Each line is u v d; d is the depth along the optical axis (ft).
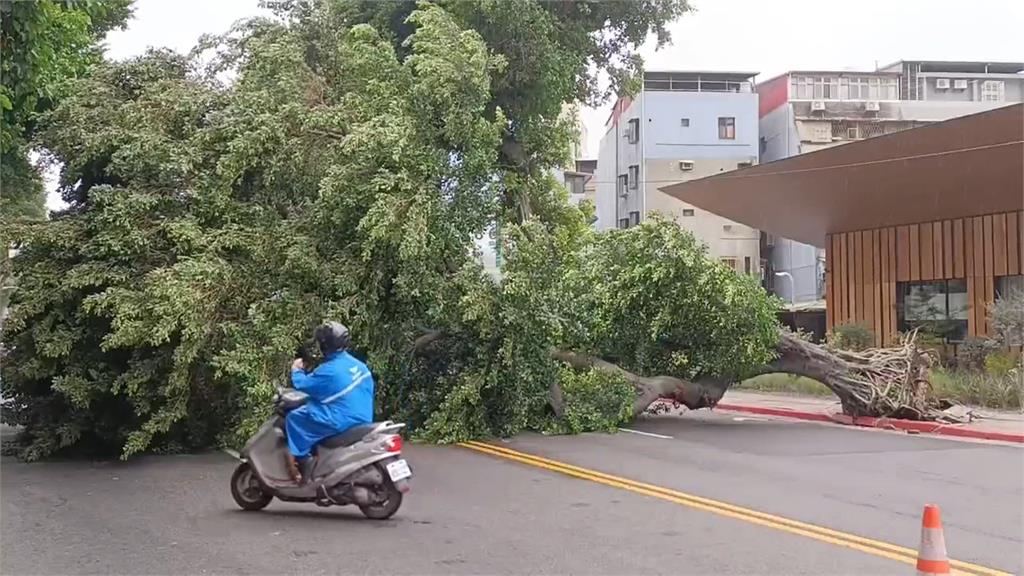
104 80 45.16
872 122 160.25
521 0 60.08
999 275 82.28
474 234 48.80
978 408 60.95
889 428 53.78
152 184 42.24
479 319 45.73
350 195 42.39
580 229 69.92
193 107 43.29
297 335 40.11
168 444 42.45
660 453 41.55
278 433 28.07
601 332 53.88
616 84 71.26
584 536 25.00
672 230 52.37
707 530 25.71
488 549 23.56
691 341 54.90
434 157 45.91
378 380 47.06
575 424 48.83
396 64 48.01
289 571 21.58
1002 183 75.25
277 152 42.86
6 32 37.32
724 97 168.04
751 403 68.49
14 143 46.19
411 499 30.53
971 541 24.58
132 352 40.29
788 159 80.79
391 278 45.16
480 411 47.03
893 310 93.66
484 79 47.88
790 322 123.95
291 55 45.27
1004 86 171.22
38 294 39.27
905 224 92.38
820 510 28.48
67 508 29.55
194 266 37.32
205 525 26.66
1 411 41.73
